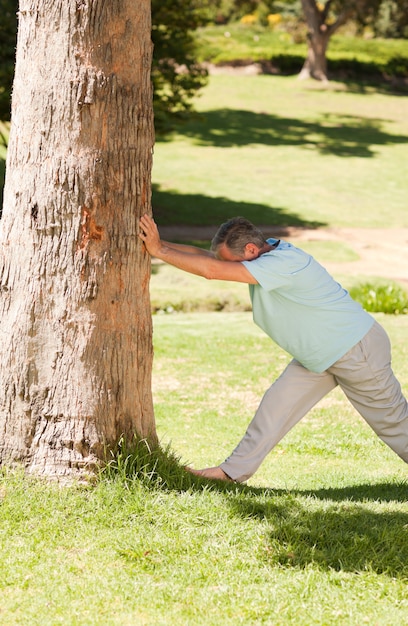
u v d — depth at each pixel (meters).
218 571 5.44
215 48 76.25
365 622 4.88
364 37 93.44
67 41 6.05
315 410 11.91
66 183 6.12
